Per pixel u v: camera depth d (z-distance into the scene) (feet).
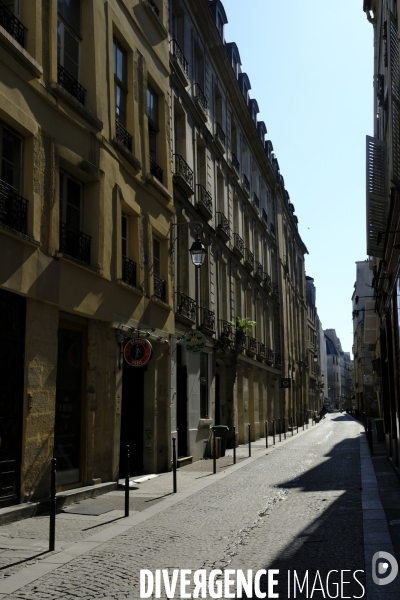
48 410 36.27
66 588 19.83
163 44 62.75
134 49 54.34
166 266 60.49
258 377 113.29
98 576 21.16
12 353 33.58
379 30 62.13
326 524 29.22
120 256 47.65
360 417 219.00
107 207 45.62
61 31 42.39
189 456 64.80
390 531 27.07
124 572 21.62
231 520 31.17
